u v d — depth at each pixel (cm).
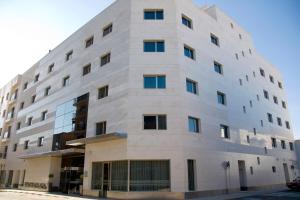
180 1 2216
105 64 2256
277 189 2617
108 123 2005
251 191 2305
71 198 1775
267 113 3212
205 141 1986
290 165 3366
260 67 3397
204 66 2245
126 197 1667
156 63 1956
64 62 2959
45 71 3356
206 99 2145
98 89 2259
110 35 2297
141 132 1788
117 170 1823
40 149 2886
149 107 1844
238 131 2475
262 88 3275
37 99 3338
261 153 2778
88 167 2072
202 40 2330
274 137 3188
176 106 1845
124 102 1905
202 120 2022
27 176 2992
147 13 2155
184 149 1764
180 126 1798
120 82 2003
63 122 2622
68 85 2722
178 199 1631
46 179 2567
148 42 2050
